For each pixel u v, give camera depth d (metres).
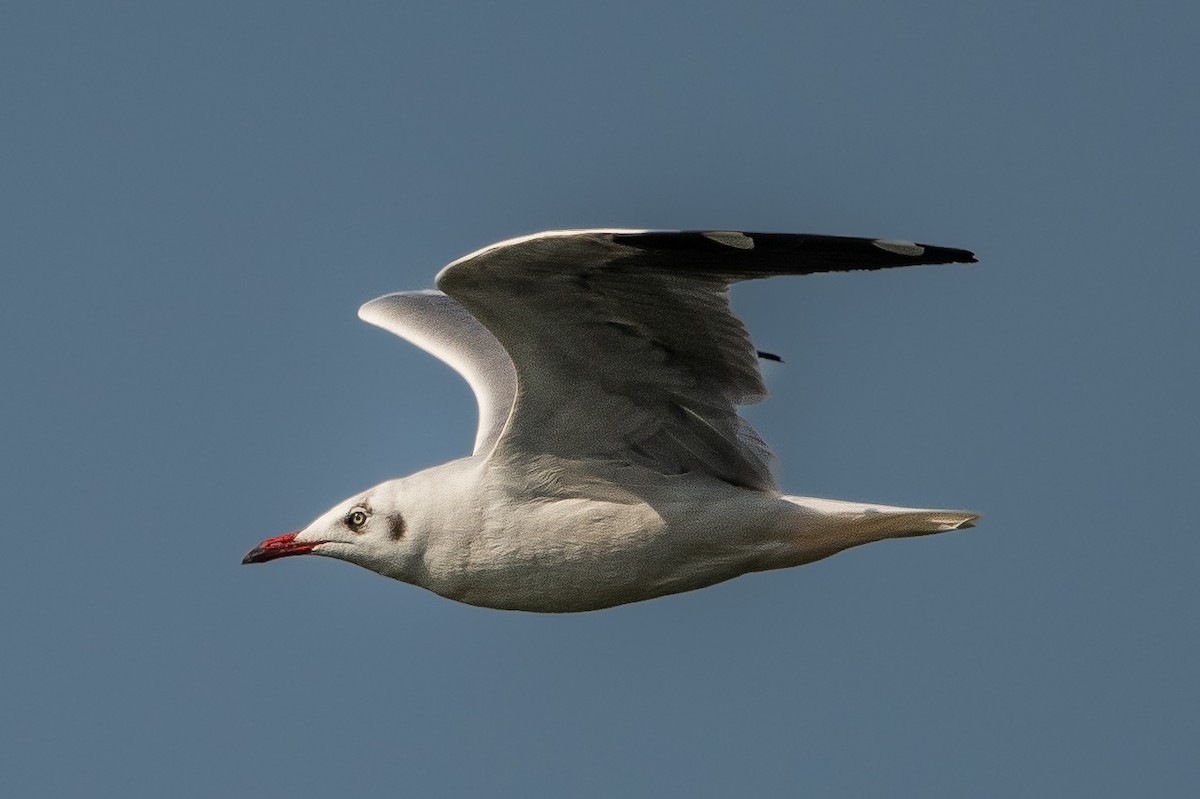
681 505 11.97
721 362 11.50
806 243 10.37
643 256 10.55
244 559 12.58
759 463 12.06
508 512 12.08
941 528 11.92
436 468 12.44
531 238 10.36
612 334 11.30
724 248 10.45
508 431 11.86
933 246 10.20
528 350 11.38
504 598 12.30
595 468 11.96
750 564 12.16
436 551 12.23
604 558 12.05
